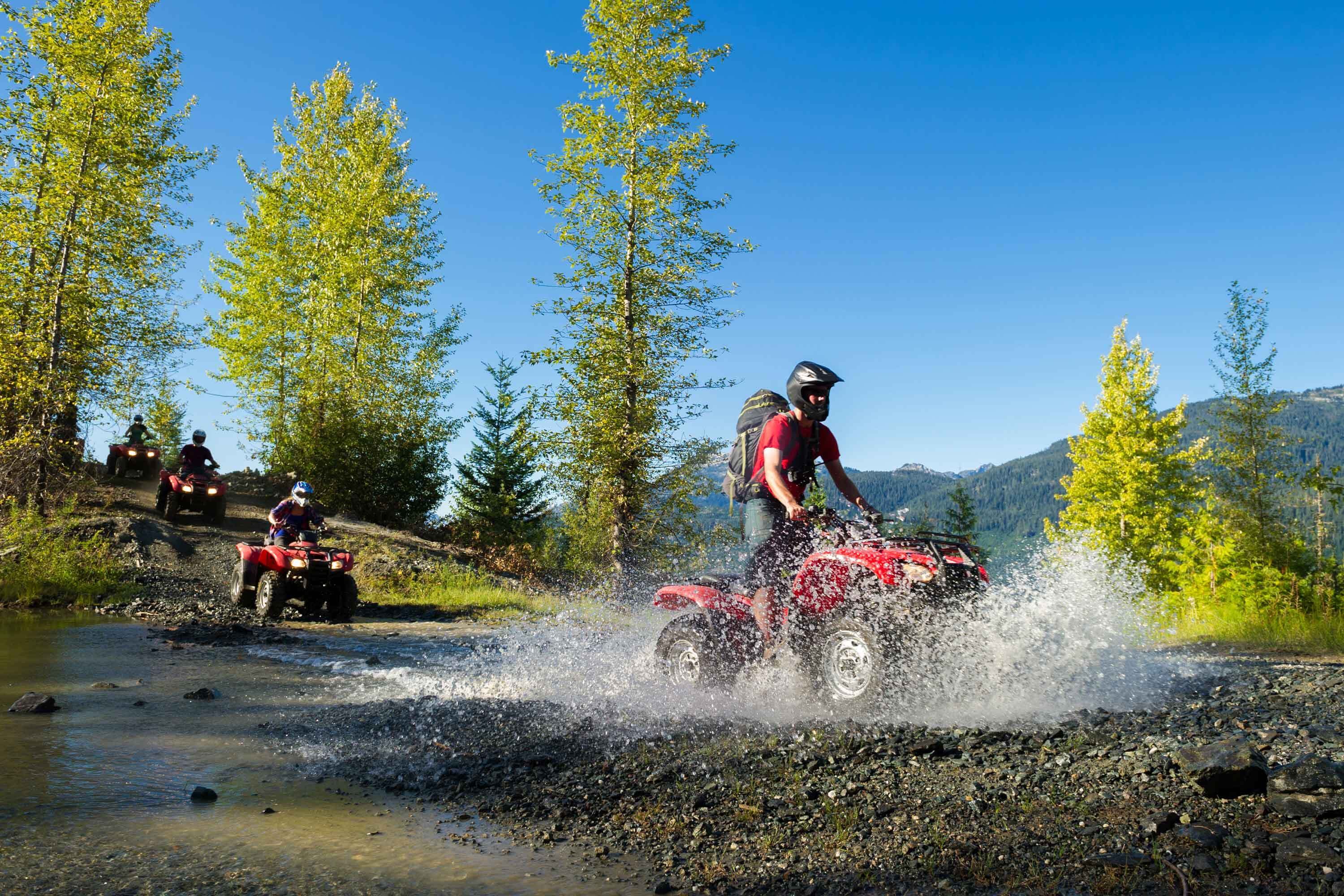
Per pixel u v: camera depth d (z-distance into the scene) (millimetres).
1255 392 25672
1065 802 3146
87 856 2611
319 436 29156
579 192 21391
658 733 4484
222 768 3820
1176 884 2385
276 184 32438
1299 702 4852
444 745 4309
